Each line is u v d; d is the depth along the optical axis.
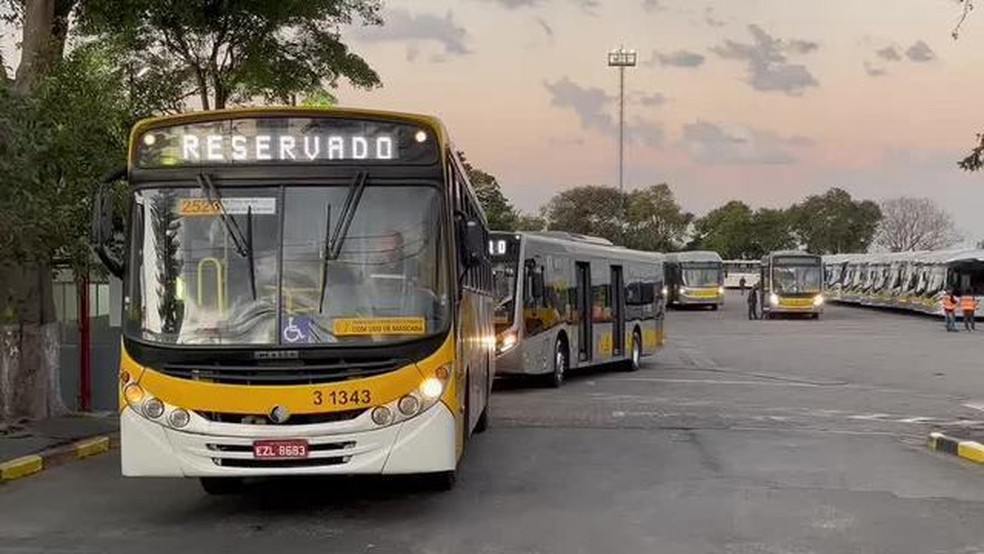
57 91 12.95
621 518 8.54
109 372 15.36
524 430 14.10
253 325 7.92
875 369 25.50
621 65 75.88
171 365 7.87
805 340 37.06
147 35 19.28
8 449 11.66
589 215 99.81
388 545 7.63
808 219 117.44
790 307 52.53
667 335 40.38
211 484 9.59
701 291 63.44
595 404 17.48
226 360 7.82
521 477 10.43
